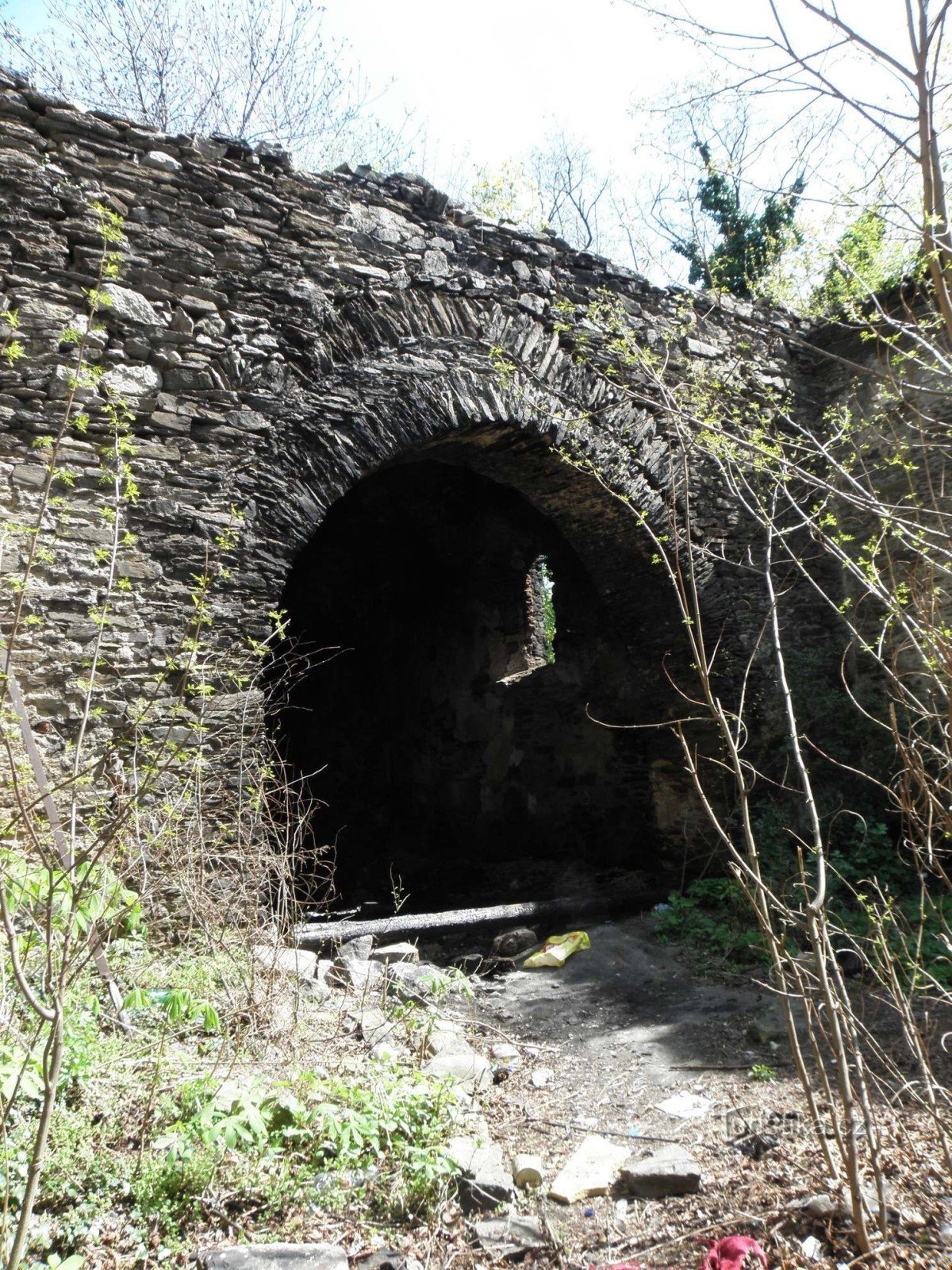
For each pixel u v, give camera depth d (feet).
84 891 8.80
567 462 20.63
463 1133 10.42
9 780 12.52
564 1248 8.42
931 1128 10.03
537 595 35.76
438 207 20.39
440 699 37.24
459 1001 16.60
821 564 25.75
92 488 15.28
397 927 19.77
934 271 8.54
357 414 18.12
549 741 32.22
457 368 19.70
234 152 17.72
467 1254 8.29
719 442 16.57
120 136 16.49
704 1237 8.41
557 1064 13.69
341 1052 11.83
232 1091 9.29
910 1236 8.03
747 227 29.86
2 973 8.59
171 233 16.70
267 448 17.04
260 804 15.51
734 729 23.77
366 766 39.06
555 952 19.22
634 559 24.25
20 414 14.78
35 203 15.43
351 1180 8.91
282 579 16.92
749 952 18.58
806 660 24.58
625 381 22.62
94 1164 8.22
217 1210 8.23
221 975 12.41
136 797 7.89
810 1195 8.87
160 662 15.40
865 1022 14.02
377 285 18.93
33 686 14.25
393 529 36.55
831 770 23.76
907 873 20.79
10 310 14.99
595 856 29.96
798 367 26.55
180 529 16.01
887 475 23.68
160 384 16.14
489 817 34.47
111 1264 7.36
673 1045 14.32
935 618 10.11
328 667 38.83
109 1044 10.08
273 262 17.74
